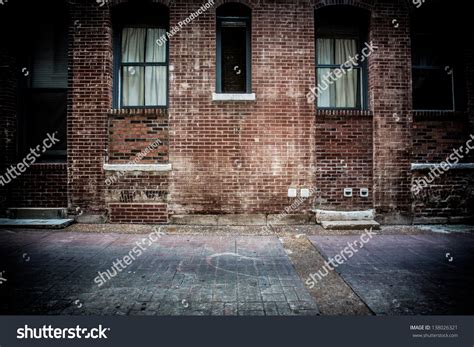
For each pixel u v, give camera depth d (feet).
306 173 22.26
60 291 11.46
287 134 22.22
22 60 23.41
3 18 22.27
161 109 22.35
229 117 22.07
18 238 18.35
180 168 21.94
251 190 22.06
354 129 22.71
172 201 21.94
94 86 22.13
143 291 11.50
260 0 22.25
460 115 23.34
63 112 23.50
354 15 23.68
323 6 22.52
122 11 22.97
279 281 12.51
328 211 22.15
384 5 22.84
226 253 16.07
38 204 22.40
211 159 21.99
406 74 22.84
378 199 22.41
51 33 23.61
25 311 10.00
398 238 18.98
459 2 22.97
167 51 23.09
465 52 23.75
